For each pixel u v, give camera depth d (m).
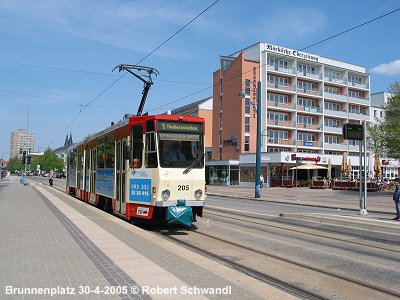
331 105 80.75
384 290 6.68
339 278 7.38
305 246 10.41
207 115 82.12
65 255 7.73
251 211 20.00
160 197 12.13
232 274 6.72
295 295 6.36
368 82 86.38
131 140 13.20
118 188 14.55
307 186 56.38
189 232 12.63
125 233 10.43
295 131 72.19
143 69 23.17
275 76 72.25
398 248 10.30
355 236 12.14
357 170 69.88
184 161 12.55
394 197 17.22
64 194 28.16
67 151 30.22
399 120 40.56
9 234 10.12
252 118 68.50
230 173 65.44
